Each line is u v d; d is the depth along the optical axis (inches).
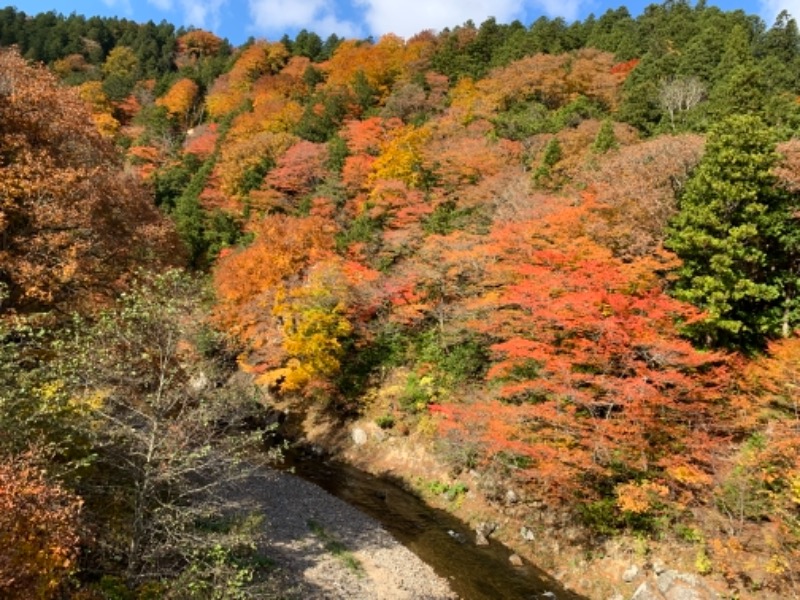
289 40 3612.2
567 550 701.9
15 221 655.8
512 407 743.7
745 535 605.9
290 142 2114.9
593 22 2876.5
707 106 1371.8
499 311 900.6
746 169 748.6
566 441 705.6
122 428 422.6
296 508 770.2
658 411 685.3
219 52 4074.8
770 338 784.3
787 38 1946.4
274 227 1317.7
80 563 404.2
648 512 674.2
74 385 398.3
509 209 1199.6
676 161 891.4
